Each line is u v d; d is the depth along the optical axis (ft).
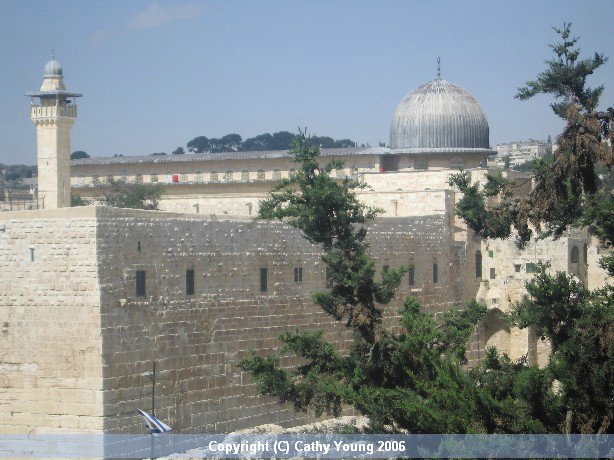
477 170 387.14
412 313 264.52
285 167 481.87
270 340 287.07
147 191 468.34
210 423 269.44
